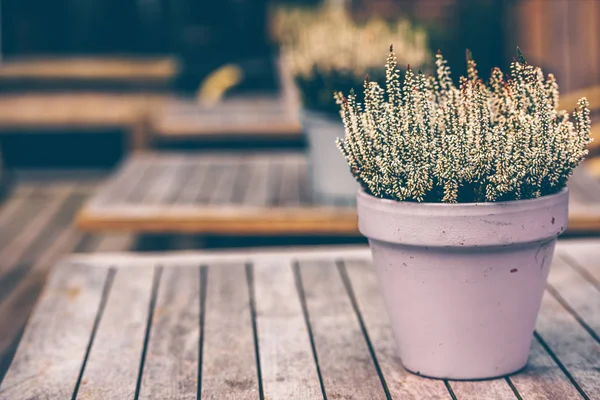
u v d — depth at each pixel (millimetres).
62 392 1069
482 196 1021
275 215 1687
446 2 2822
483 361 1057
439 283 1033
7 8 3879
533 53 2652
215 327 1208
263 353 1137
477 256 1020
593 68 2383
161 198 1838
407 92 1025
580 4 2414
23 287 1865
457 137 1008
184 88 3822
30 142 3342
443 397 1033
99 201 1809
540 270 1042
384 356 1120
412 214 1014
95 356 1140
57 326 1219
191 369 1107
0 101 3420
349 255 1454
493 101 1052
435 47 2297
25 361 1133
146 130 2678
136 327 1212
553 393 1036
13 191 2934
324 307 1262
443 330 1050
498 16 2742
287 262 1429
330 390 1057
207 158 2389
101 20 3943
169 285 1347
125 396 1058
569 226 1625
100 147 3373
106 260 1445
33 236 2328
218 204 1773
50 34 3934
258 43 3912
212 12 3928
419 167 1016
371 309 1249
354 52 1622
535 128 1011
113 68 3764
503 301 1038
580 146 1025
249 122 2676
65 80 3721
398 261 1042
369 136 1038
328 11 3186
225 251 1784
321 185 1751
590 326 1186
